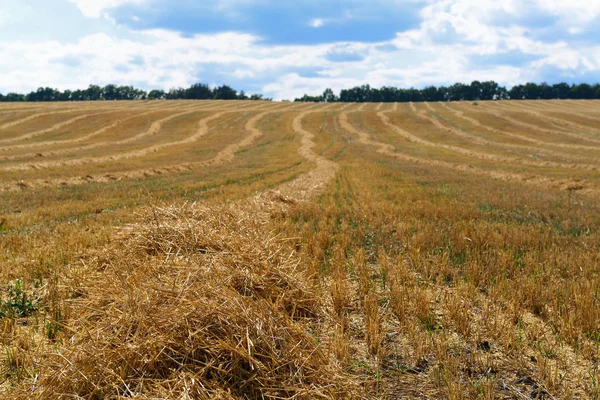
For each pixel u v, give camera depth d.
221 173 25.56
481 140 52.50
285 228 9.05
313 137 56.78
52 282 5.74
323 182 20.00
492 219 10.72
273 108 97.88
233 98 164.50
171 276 4.78
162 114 74.06
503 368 3.85
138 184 19.28
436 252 7.46
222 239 5.82
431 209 11.73
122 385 3.28
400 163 32.78
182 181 20.89
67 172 23.88
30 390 3.24
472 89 145.62
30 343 4.19
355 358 4.02
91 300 4.64
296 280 5.20
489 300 5.37
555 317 4.68
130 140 50.66
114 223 9.92
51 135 53.84
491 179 22.62
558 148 44.72
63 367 3.36
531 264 6.49
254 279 4.82
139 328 3.66
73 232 8.81
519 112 78.12
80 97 158.50
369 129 64.12
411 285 5.86
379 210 11.80
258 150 45.38
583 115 71.81
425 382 3.63
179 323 3.68
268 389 3.32
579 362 3.95
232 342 3.57
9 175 22.05
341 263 6.72
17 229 9.77
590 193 17.16
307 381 3.50
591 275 6.07
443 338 4.26
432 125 66.75
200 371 3.33
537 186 19.80
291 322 4.15
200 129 61.56
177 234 5.98
